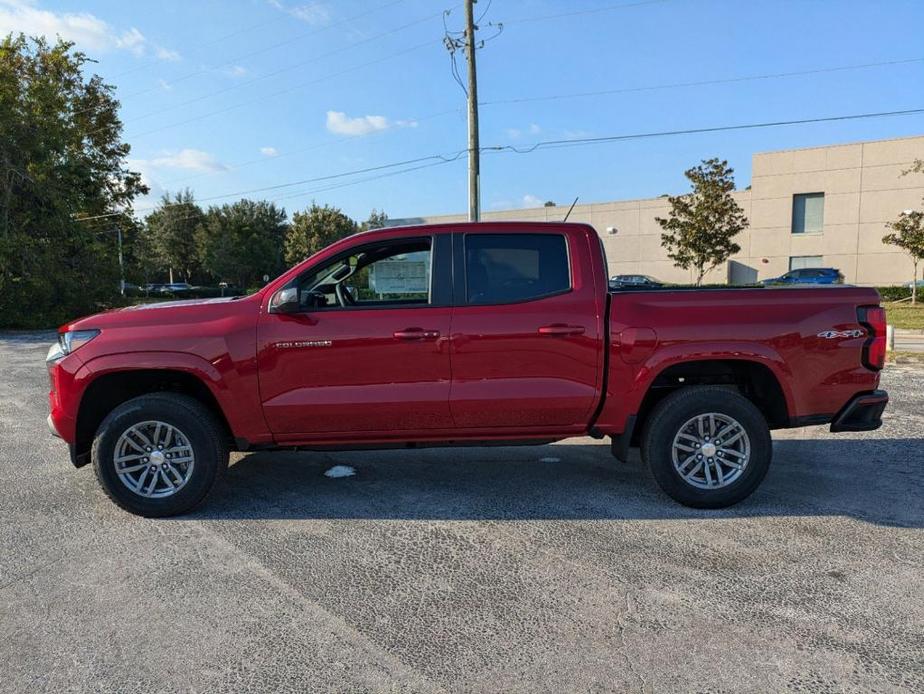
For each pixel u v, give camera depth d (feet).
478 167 68.69
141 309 14.64
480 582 11.16
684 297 14.10
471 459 18.71
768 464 14.24
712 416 14.16
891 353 38.55
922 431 21.33
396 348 13.89
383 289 15.05
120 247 80.64
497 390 14.01
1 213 66.03
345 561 12.02
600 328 14.02
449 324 13.92
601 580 11.17
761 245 114.93
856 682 8.29
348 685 8.38
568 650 9.11
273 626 9.80
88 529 13.58
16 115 67.87
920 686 8.19
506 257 14.37
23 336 58.75
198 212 232.94
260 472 17.51
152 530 13.53
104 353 13.79
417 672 8.64
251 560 12.09
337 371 13.93
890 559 11.84
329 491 15.93
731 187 91.30
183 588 11.00
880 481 16.31
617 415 14.28
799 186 110.83
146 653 9.10
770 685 8.25
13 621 9.96
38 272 66.49
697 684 8.30
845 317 14.07
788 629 9.55
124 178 118.42
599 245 14.48
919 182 101.91
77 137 84.89
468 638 9.43
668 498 15.23
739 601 10.38
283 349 13.84
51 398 14.47
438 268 14.24
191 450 14.03
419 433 14.43
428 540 12.94
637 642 9.27
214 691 8.26
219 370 13.79
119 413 13.89
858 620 9.77
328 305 15.48
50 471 17.65
